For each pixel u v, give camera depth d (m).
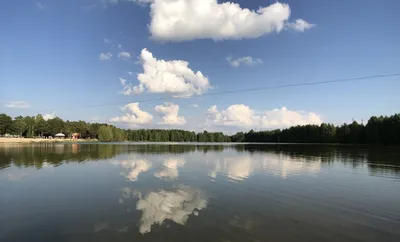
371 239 11.55
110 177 26.08
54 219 13.71
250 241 11.06
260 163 40.66
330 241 11.24
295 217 14.26
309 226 12.94
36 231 12.13
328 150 81.81
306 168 34.94
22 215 14.38
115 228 12.44
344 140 151.38
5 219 13.73
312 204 16.94
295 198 18.42
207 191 20.25
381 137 121.31
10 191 19.95
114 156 50.12
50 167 33.19
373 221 13.84
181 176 27.16
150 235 11.59
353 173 30.86
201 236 11.51
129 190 20.42
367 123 134.12
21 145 95.31
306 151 75.94
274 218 14.02
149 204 16.50
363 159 49.03
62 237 11.46
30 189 20.61
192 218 13.91
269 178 26.45
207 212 14.96
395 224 13.45
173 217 14.02
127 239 11.19
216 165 37.38
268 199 18.00
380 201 17.92
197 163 39.72
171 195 18.89
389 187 22.69
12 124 153.88
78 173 28.47
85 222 13.23
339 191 20.88
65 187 21.36
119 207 15.84
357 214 15.02
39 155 50.22
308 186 22.64
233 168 34.06
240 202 17.12
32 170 30.48
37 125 170.75
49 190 20.31
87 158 45.16
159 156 52.03
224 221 13.43
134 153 59.47
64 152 58.75
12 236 11.60
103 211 15.03
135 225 12.81
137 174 28.12
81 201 17.17
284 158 50.28
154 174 28.27
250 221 13.48
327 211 15.47
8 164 35.91
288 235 11.77
